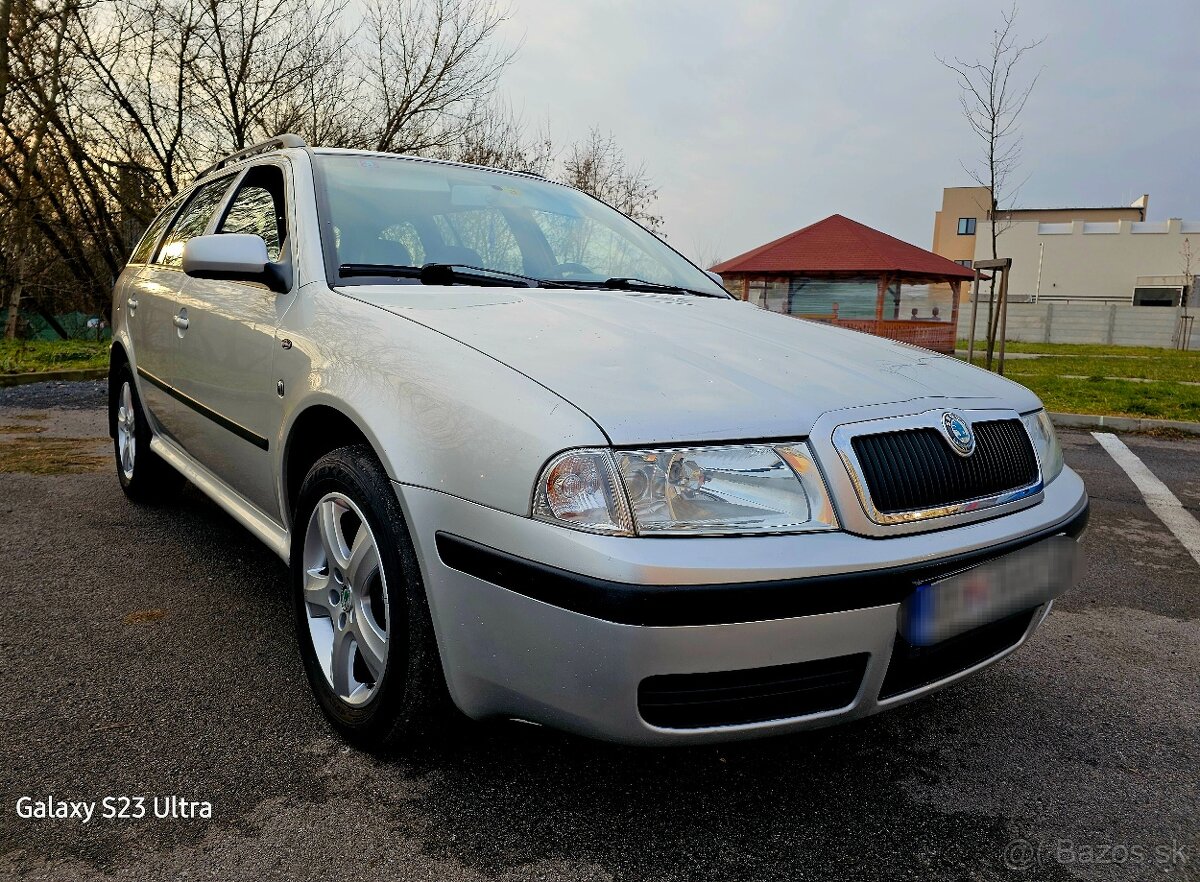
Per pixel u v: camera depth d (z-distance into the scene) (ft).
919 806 6.35
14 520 12.65
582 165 68.44
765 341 7.36
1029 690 8.50
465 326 6.77
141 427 12.82
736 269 74.90
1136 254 147.23
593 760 6.74
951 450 6.16
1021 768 6.97
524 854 5.57
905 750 7.22
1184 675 8.93
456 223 9.50
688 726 5.27
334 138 48.37
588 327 7.04
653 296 9.12
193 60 45.34
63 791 6.03
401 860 5.46
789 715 5.48
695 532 5.20
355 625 6.70
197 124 47.06
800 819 6.11
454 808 6.03
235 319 9.00
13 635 8.61
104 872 5.24
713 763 6.82
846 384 6.35
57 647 8.37
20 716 7.03
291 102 47.60
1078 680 8.76
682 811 6.14
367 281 8.07
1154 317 100.63
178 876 5.24
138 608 9.43
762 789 6.49
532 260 9.74
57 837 5.53
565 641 5.12
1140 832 6.13
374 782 6.29
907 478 5.83
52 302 57.00
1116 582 12.01
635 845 5.72
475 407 5.70
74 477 15.64
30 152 47.42
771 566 5.16
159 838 5.57
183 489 14.78
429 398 5.98
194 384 10.16
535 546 5.18
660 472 5.24
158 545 11.64
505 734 7.03
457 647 5.67
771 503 5.42
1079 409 30.30
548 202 10.98
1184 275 140.67
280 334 7.97
